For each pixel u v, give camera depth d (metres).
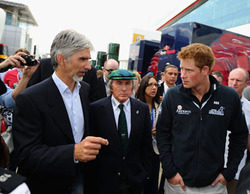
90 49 1.25
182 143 1.51
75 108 1.37
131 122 1.74
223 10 12.84
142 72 6.57
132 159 1.74
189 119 1.51
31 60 1.34
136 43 7.00
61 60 1.23
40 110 1.19
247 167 1.13
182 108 1.54
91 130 1.76
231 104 1.52
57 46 1.22
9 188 0.79
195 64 1.43
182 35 4.02
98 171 1.69
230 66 4.46
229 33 4.39
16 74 2.55
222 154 1.52
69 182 1.30
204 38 3.97
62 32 1.23
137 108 1.82
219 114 1.49
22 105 1.16
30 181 1.25
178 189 1.52
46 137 1.22
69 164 1.08
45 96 1.23
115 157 1.67
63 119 1.26
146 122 1.89
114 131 1.69
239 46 4.57
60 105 1.26
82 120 1.42
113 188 1.64
